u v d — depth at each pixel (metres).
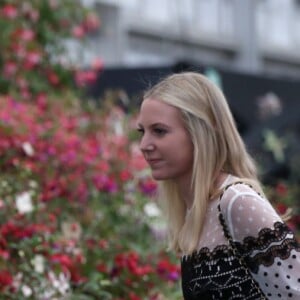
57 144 10.77
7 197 9.26
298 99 15.02
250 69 22.83
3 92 12.69
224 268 5.18
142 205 10.63
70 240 9.15
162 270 9.09
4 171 9.95
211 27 22.77
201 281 5.25
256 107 14.58
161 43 21.67
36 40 13.65
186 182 5.49
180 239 5.48
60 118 11.85
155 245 10.14
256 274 5.11
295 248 5.11
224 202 5.21
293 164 13.73
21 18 13.57
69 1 13.98
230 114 5.48
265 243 5.09
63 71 13.53
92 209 10.33
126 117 12.27
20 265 8.41
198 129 5.36
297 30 26.02
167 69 13.66
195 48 22.39
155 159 5.45
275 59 25.12
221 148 5.41
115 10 18.88
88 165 10.78
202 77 5.52
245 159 5.48
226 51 23.02
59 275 8.44
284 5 25.56
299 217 12.48
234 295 5.16
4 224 8.88
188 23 22.25
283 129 14.07
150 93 5.52
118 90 13.18
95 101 13.86
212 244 5.23
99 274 8.77
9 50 12.91
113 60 18.73
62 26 13.85
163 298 8.92
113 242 9.65
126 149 11.73
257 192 5.29
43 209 9.51
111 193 10.78
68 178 10.27
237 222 5.15
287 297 5.05
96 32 17.84
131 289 8.96
